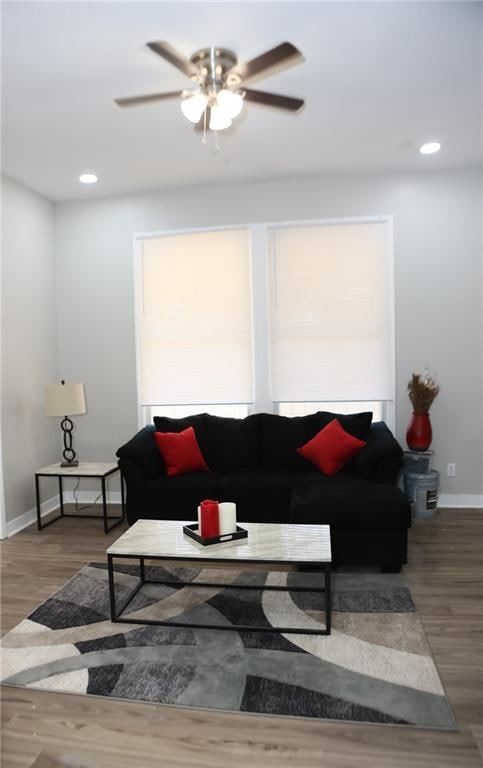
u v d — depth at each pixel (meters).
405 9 2.26
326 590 2.48
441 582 3.07
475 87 2.94
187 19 2.29
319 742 1.83
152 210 4.71
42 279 4.68
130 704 2.05
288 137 3.60
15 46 2.45
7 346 4.14
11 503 4.13
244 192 4.56
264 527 2.92
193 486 3.79
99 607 2.85
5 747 1.85
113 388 4.87
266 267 4.57
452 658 2.30
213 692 2.10
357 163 4.16
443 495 4.50
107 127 3.34
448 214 4.35
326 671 2.22
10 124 3.28
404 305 4.43
